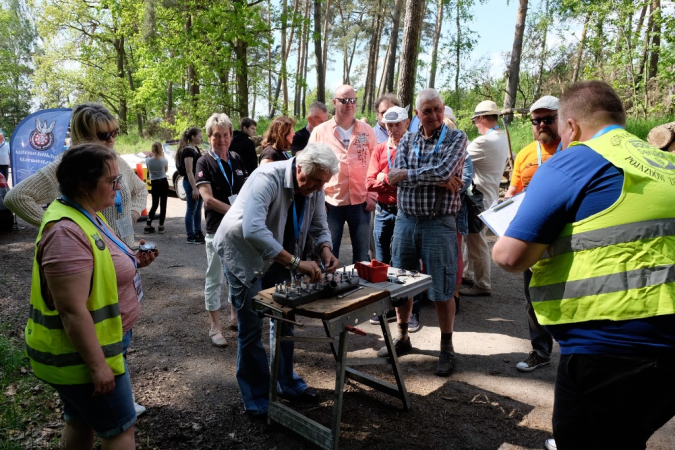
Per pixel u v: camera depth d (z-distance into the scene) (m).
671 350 1.54
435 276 3.47
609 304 1.60
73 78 28.77
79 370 1.84
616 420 1.65
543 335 3.56
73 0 26.77
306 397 3.15
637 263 1.57
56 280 1.74
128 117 33.00
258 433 2.85
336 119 4.63
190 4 16.88
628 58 12.56
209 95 17.52
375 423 2.93
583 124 1.84
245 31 16.59
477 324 4.49
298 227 2.90
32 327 1.88
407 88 7.80
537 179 1.78
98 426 1.93
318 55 19.75
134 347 4.02
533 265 1.86
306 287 2.57
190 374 3.57
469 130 16.50
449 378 3.50
